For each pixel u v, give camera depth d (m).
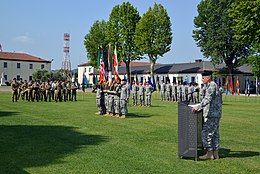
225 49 60.31
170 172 7.20
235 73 65.19
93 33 81.19
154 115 19.38
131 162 8.03
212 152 8.51
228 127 14.49
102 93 19.25
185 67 76.06
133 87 28.47
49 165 7.70
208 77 8.47
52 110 21.77
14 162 7.93
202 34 63.53
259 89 58.16
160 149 9.59
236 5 36.12
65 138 11.21
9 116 17.77
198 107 8.34
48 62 106.50
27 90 31.78
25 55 105.75
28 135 11.70
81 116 18.31
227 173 7.18
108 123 15.40
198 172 7.22
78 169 7.39
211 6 59.94
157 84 60.03
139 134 12.23
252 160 8.38
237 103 32.41
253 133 12.78
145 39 64.69
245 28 34.09
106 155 8.75
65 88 32.00
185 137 8.43
